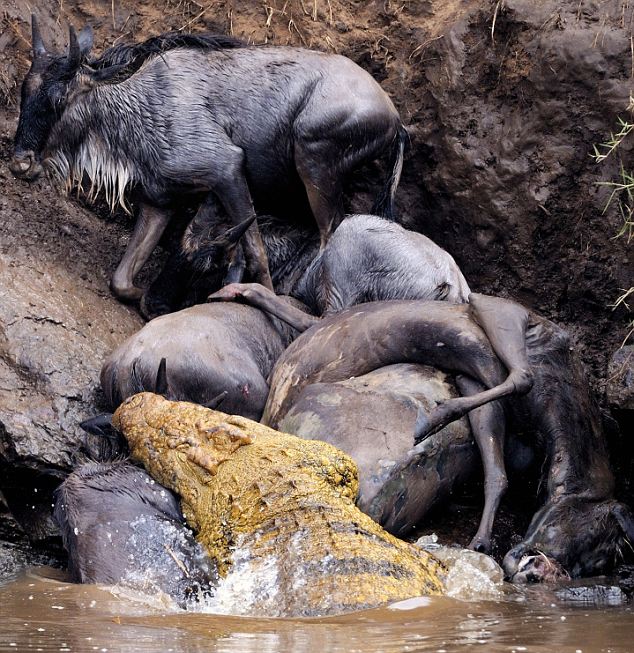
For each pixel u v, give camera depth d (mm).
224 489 13234
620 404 16578
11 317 17766
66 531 14039
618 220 19656
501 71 20625
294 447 13367
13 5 22422
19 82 22016
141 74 19797
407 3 22578
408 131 21609
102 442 16000
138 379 16484
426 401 15242
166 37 20188
